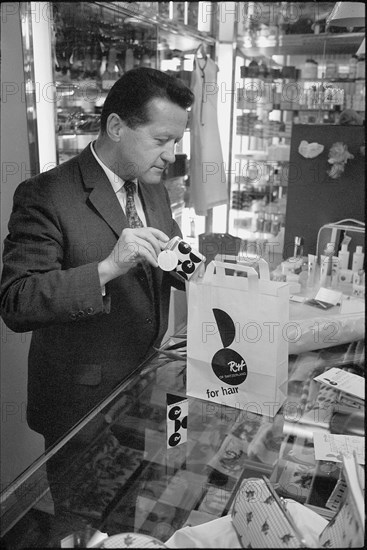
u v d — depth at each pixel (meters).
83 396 1.46
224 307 1.09
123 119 1.31
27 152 1.81
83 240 1.36
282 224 4.01
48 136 1.97
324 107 4.03
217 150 3.32
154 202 1.60
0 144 1.77
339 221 2.02
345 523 0.63
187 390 1.18
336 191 2.05
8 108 1.77
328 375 1.26
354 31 3.76
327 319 1.40
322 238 1.96
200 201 3.24
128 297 1.45
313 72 4.10
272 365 1.07
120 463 0.97
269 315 1.05
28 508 0.85
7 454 1.94
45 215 1.34
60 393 1.49
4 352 1.90
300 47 4.09
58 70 2.01
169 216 1.67
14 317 1.26
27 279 1.26
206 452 1.00
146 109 1.28
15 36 1.71
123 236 1.22
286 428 1.07
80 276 1.22
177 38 3.25
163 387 1.25
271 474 0.93
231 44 3.98
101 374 1.46
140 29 2.74
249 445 1.01
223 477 0.93
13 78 1.75
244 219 4.20
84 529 0.81
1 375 1.90
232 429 1.07
